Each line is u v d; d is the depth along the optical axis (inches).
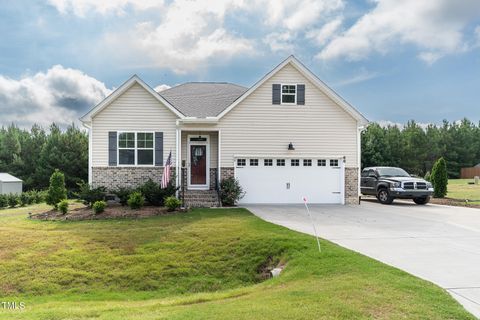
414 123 2384.4
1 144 1738.4
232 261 399.9
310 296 236.8
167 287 364.8
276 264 375.9
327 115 807.1
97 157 751.7
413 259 330.3
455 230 482.0
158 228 515.5
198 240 454.3
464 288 252.8
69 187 1577.3
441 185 971.9
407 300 223.8
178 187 723.4
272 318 202.5
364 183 913.5
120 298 342.3
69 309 271.7
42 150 1603.1
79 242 461.4
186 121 764.0
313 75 796.6
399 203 858.1
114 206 692.1
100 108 751.1
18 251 435.2
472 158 2466.8
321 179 806.5
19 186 1346.0
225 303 249.3
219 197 754.2
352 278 271.1
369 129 2052.2
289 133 799.1
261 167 794.2
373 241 410.0
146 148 762.2
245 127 791.1
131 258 414.6
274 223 531.8
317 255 349.1
